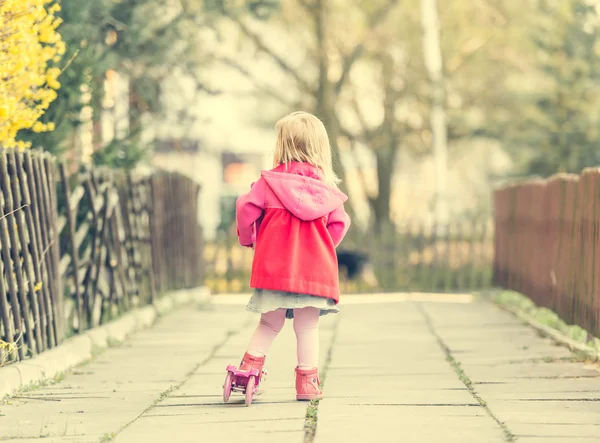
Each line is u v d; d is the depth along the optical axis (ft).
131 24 55.36
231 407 26.45
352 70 132.67
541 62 94.79
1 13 31.40
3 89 32.14
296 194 26.81
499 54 131.75
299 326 27.37
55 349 35.14
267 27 126.82
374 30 117.70
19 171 32.76
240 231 27.61
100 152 51.67
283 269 26.35
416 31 126.52
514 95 118.62
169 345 42.06
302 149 27.66
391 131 132.16
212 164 158.61
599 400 26.73
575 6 90.33
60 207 42.65
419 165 181.88
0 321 31.24
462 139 137.69
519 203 58.18
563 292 42.86
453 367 33.86
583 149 91.45
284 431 22.82
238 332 46.93
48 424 24.59
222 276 85.40
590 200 37.55
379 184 137.39
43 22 34.47
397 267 84.64
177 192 63.26
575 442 21.24
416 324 49.49
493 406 25.90
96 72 47.91
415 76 127.24
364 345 41.04
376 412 25.20
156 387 30.63
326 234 27.17
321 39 112.57
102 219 45.27
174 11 60.75
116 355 38.99
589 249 37.37
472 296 67.15
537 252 51.06
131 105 61.98
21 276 32.17
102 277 45.09
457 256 80.48
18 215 32.37
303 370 27.27
